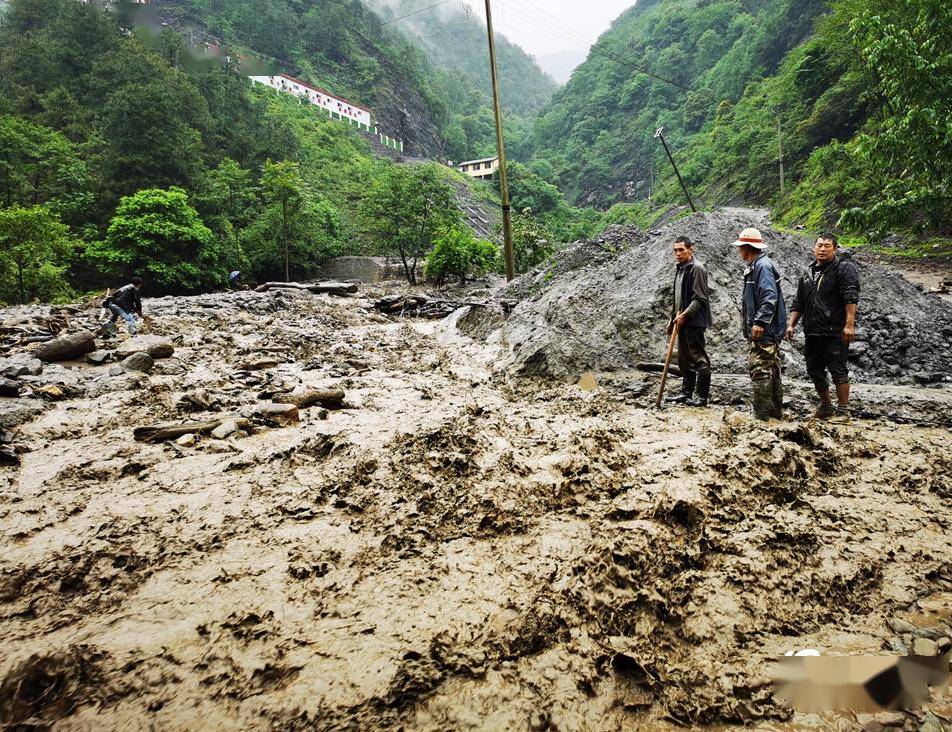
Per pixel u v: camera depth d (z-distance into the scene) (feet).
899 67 36.58
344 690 4.83
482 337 29.01
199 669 5.18
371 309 46.19
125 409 16.48
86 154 129.80
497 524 8.05
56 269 78.02
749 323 14.14
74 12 191.01
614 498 8.87
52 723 4.53
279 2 414.82
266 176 123.13
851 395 15.30
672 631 5.72
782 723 4.44
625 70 422.00
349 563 7.23
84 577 7.02
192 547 7.75
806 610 5.98
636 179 327.88
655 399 16.40
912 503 8.56
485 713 4.57
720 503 8.46
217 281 106.63
